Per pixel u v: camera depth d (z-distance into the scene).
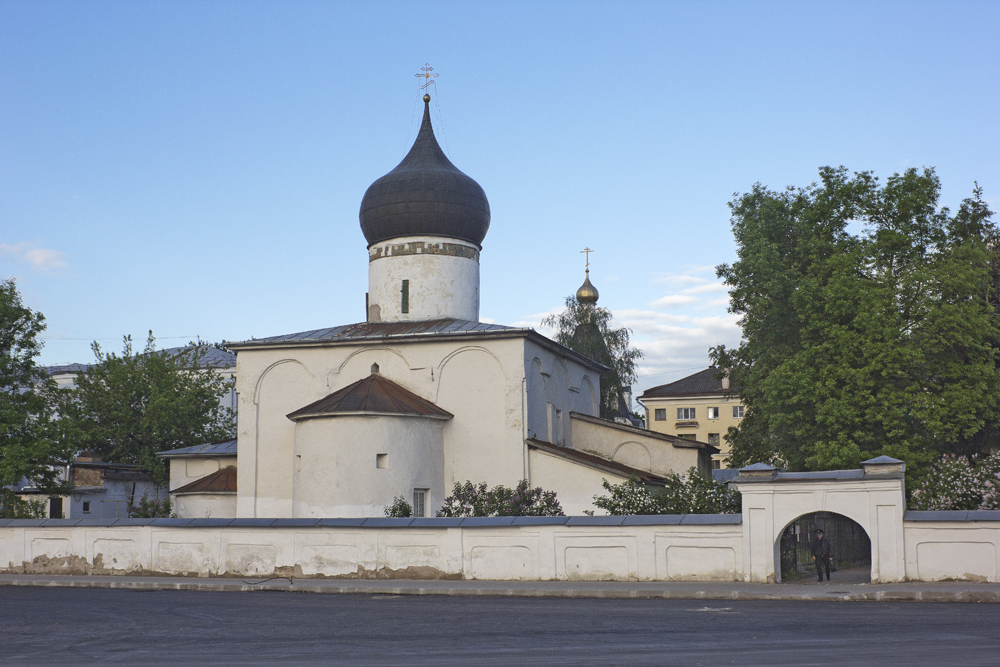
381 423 31.38
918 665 11.00
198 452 40.09
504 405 33.47
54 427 40.50
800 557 30.11
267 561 25.03
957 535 19.47
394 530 24.02
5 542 27.73
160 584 24.00
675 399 88.25
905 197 35.53
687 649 12.65
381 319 38.84
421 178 38.72
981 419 33.53
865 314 32.97
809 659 11.60
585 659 11.95
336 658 12.44
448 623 16.05
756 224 38.03
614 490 27.42
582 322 62.47
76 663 12.38
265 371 36.00
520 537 22.98
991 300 37.44
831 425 33.38
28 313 41.91
